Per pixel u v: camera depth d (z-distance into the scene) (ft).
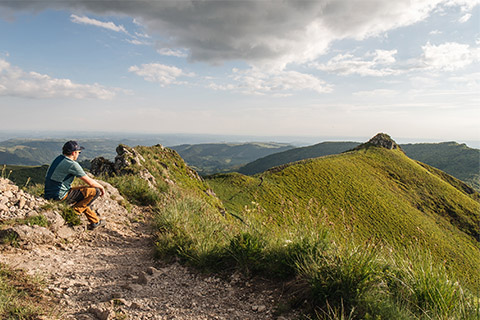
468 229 265.54
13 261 14.53
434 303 11.28
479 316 10.51
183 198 36.50
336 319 10.22
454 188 346.54
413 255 13.33
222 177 272.31
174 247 19.07
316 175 301.22
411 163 387.14
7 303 10.15
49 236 17.94
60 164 20.11
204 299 13.39
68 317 10.48
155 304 12.53
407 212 259.39
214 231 22.89
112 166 55.57
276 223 18.47
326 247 14.83
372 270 12.40
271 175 288.30
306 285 12.98
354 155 388.98
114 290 13.51
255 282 14.85
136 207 31.60
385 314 10.50
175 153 92.02
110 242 20.66
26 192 21.63
